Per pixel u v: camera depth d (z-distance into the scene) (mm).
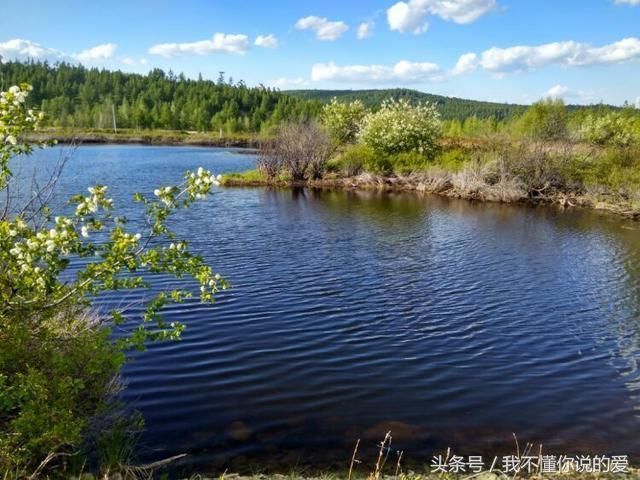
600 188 31516
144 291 13031
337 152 46938
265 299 13047
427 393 8508
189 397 8039
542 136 42281
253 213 26234
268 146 41406
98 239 17703
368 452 6793
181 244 5918
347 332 11102
